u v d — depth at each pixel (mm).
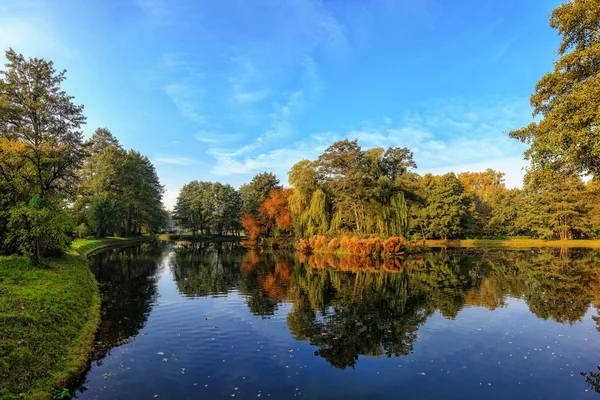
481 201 80375
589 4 13562
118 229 57469
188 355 10188
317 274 26109
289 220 52750
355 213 44125
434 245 58219
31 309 10297
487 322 13562
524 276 24812
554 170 14719
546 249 48438
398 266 30609
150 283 22047
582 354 10289
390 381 8539
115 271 26906
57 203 19859
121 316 14281
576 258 36500
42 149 19188
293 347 10906
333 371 9117
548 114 15383
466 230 67938
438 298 17781
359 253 38562
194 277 24531
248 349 10695
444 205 63688
